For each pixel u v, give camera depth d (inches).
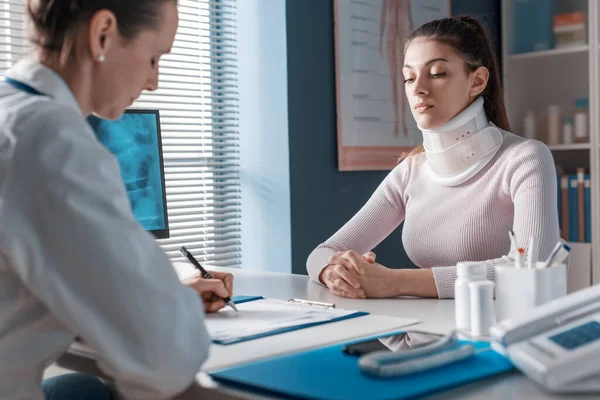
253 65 110.7
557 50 127.9
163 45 38.5
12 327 33.9
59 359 40.1
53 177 31.2
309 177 110.6
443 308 53.2
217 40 112.3
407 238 73.4
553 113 130.1
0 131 32.5
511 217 68.1
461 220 69.5
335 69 113.1
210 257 111.3
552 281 40.5
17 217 31.1
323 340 41.3
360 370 33.9
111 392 45.1
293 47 107.3
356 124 116.2
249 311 50.5
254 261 113.2
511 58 135.9
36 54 37.2
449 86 67.0
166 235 73.6
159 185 73.2
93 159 32.3
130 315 30.8
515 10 135.6
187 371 31.7
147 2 36.6
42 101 33.7
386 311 52.1
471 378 32.1
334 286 60.1
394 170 77.9
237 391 32.0
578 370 29.7
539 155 65.7
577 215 123.1
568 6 128.3
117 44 36.7
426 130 68.7
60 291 30.9
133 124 71.2
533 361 30.9
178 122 107.6
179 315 31.9
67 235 30.8
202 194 111.7
